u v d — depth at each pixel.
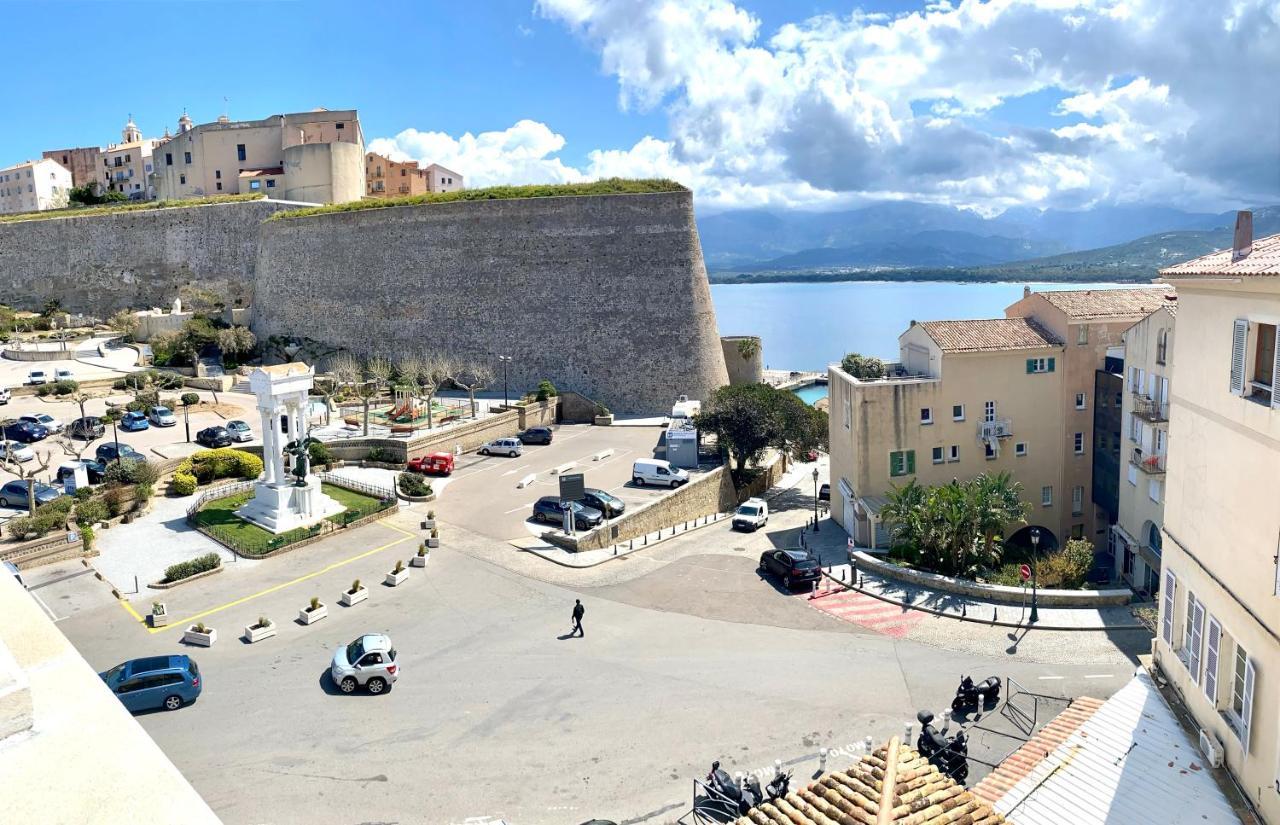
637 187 92.12
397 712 28.23
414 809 23.11
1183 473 21.80
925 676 30.31
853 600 37.69
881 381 46.25
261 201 111.44
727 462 66.00
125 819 5.82
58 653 8.30
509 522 49.81
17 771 6.39
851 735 26.61
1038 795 19.53
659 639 33.94
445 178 166.75
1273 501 16.75
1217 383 19.61
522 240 89.44
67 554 42.28
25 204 180.12
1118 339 47.75
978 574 40.31
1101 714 22.02
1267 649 16.98
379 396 81.56
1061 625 33.94
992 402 47.12
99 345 95.81
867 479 46.28
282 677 30.61
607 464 65.12
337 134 136.88
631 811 22.95
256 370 47.47
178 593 38.47
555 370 88.88
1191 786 18.81
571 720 27.72
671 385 88.19
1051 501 48.69
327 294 96.31
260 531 46.12
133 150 172.12
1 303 117.44
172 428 68.00
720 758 25.52
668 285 88.62
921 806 15.41
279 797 23.56
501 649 33.09
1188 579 21.53
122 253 115.56
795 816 15.82
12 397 75.56
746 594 38.84
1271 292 16.78
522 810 23.08
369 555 43.81
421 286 91.88
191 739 26.48
